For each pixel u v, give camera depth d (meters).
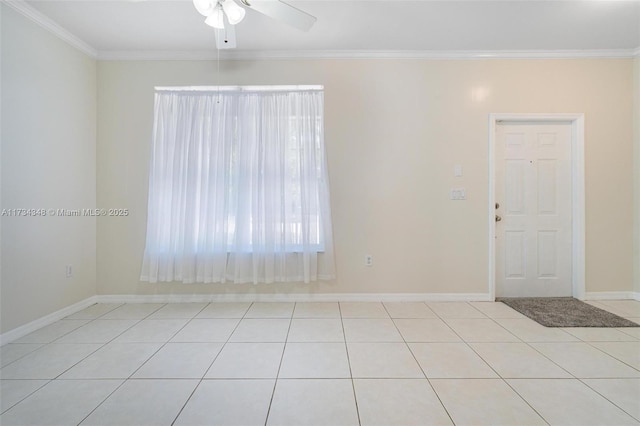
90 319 2.91
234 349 2.31
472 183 3.42
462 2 2.54
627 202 3.42
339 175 3.41
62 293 2.95
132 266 3.41
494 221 3.42
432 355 2.21
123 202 3.41
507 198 3.52
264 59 3.40
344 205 3.41
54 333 2.59
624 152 3.42
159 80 3.40
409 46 3.27
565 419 1.55
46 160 2.78
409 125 3.41
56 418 1.57
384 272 3.42
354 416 1.58
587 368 2.02
